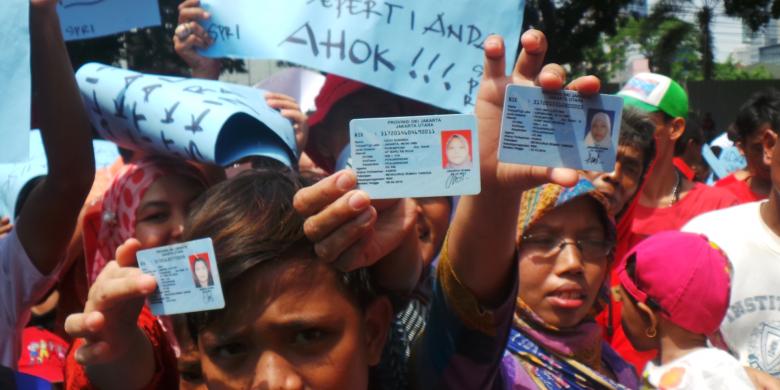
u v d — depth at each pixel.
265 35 2.66
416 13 2.57
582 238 2.09
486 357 1.45
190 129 2.21
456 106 2.55
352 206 1.16
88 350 1.33
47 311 2.69
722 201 3.77
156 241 2.35
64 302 2.64
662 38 27.42
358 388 1.35
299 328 1.29
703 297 2.12
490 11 2.54
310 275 1.30
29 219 2.09
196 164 2.58
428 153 1.20
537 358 2.02
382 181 1.21
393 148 1.20
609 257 2.29
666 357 2.20
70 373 1.54
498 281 1.42
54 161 2.07
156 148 2.31
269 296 1.29
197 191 2.42
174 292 1.28
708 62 28.42
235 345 1.32
